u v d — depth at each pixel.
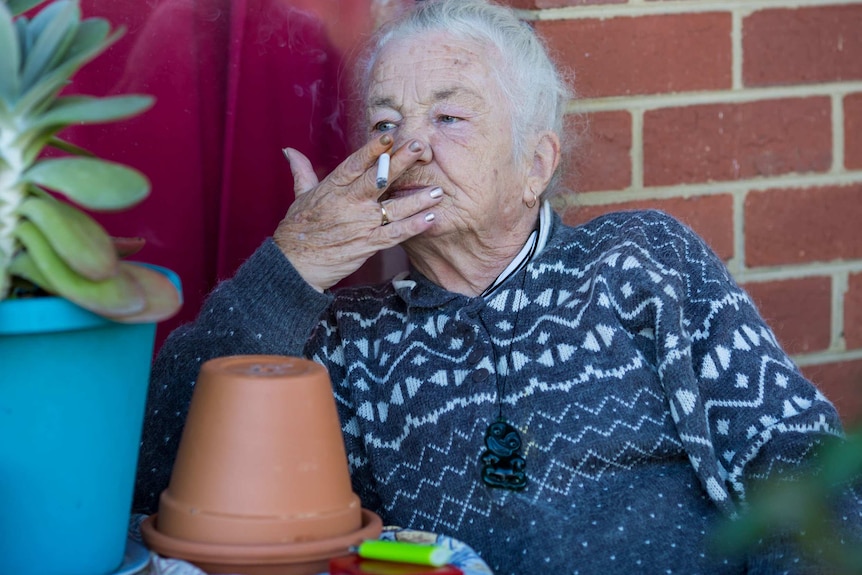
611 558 2.51
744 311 2.75
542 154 2.88
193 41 3.27
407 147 2.55
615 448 2.59
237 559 1.74
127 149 3.24
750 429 2.58
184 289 3.37
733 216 3.80
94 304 1.51
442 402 2.67
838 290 3.96
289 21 3.35
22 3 1.69
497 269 2.87
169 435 2.42
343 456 1.88
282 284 2.50
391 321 2.86
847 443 1.09
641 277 2.69
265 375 1.81
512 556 2.52
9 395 1.55
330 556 1.80
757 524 1.18
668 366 2.60
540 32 3.50
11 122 1.52
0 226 1.56
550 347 2.69
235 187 3.39
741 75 3.73
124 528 1.75
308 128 3.45
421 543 1.97
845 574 1.23
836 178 3.90
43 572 1.62
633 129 3.65
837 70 3.84
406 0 3.45
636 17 3.59
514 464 2.55
